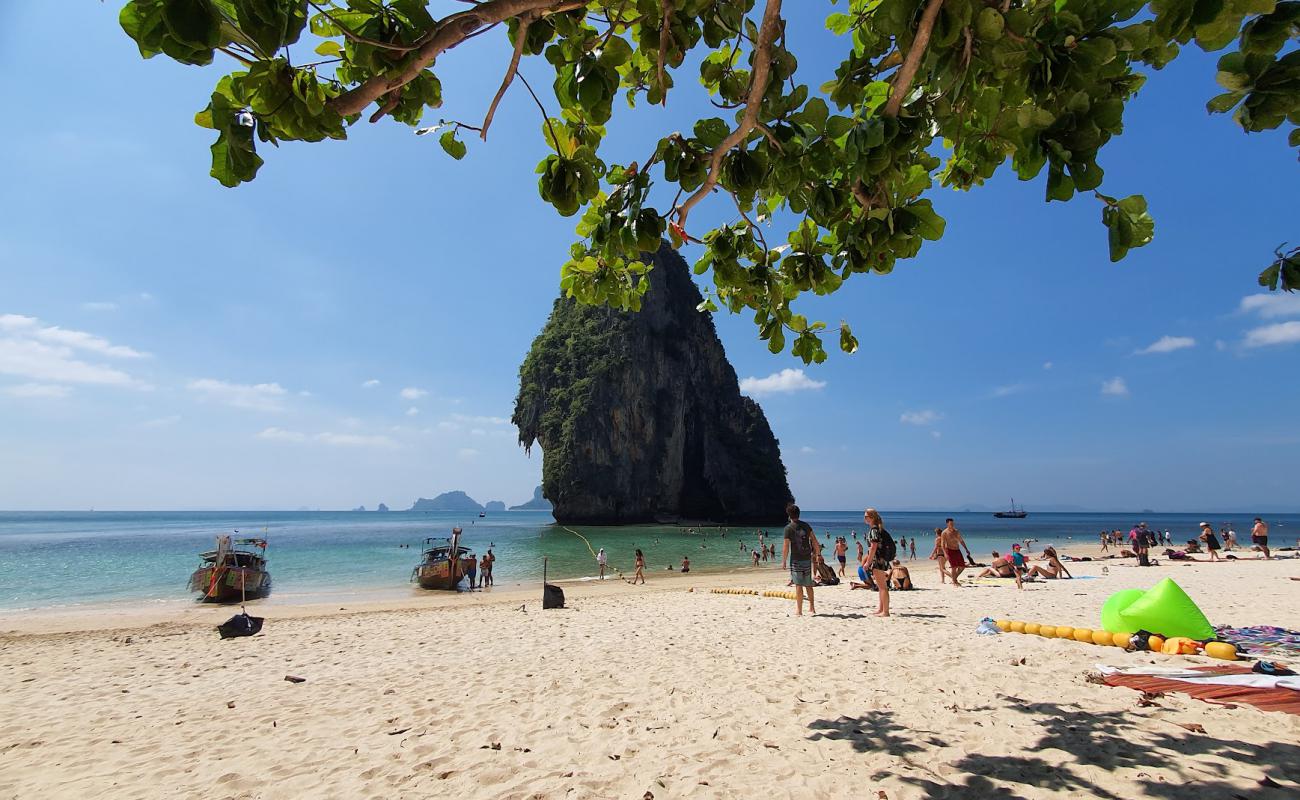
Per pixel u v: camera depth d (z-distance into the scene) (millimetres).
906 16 1802
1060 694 4648
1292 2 1673
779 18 2240
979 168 2326
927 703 4582
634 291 3838
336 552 43031
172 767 4105
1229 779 3061
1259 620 8297
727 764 3602
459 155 2545
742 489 104500
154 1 1418
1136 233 1952
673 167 2723
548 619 11172
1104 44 1648
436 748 4203
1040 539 59250
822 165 2496
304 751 4285
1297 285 2344
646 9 2367
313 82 1784
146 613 15102
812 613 9523
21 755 4430
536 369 106062
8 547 48969
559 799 3271
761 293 3766
